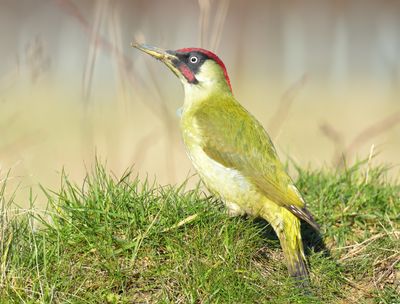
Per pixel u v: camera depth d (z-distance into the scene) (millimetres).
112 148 14188
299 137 18422
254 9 34531
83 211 9070
